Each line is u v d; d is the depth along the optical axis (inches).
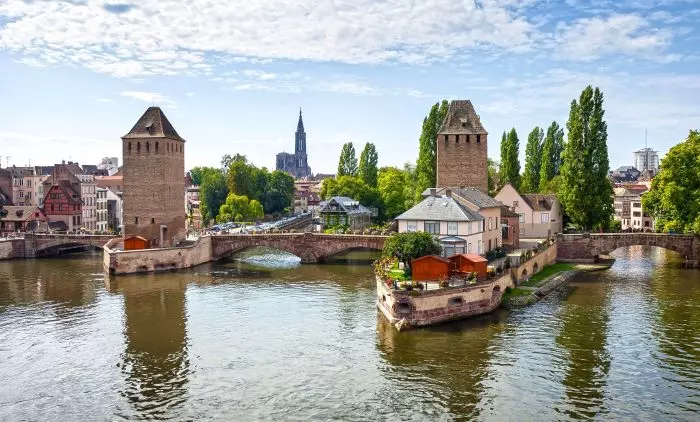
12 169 6678.2
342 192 6574.8
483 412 1612.9
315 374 1895.9
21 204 6466.5
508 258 3161.9
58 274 3816.4
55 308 2810.0
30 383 1860.2
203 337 2313.0
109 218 6875.0
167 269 3959.2
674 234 3895.2
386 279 2603.3
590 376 1851.6
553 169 5954.7
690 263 3875.5
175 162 4480.8
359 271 3868.1
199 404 1684.3
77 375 1923.0
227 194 7460.6
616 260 4279.0
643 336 2244.1
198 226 7062.0
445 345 2151.8
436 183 5068.9
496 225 3762.3
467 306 2503.7
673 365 1940.2
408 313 2377.0
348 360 2016.5
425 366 1948.8
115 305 2866.6
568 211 4416.8
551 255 3907.5
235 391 1771.7
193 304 2874.0
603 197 4343.0
